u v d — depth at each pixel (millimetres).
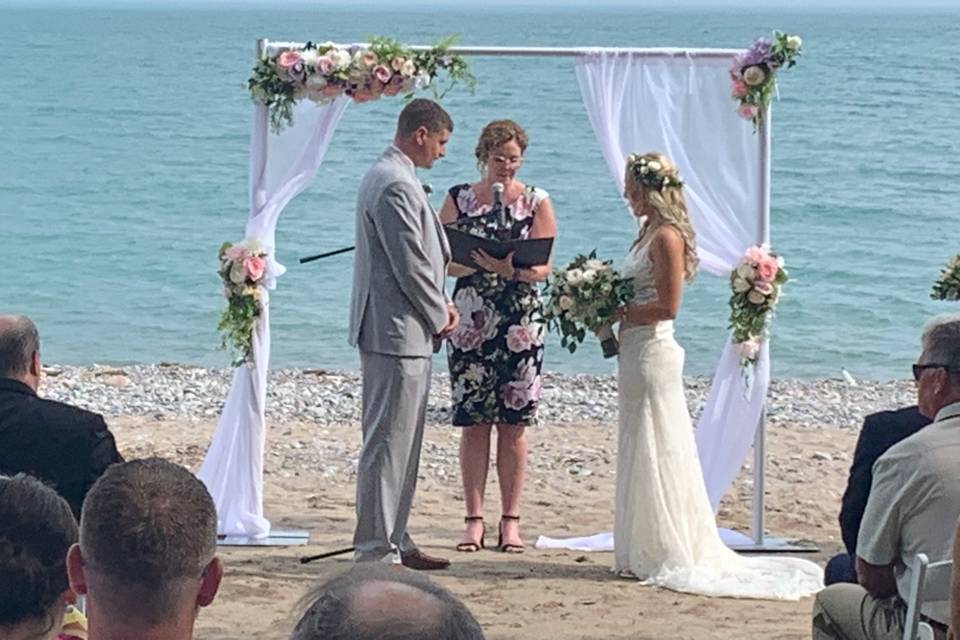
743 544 8211
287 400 13742
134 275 21938
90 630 2713
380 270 7078
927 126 44875
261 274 7828
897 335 18750
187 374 15375
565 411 13422
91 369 15516
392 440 7141
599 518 9125
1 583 2920
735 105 7887
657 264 7273
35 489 3035
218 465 8094
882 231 26516
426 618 1881
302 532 8312
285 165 7898
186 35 151250
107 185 31422
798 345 18125
